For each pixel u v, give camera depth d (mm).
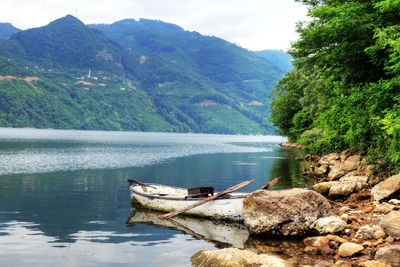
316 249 9125
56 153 53094
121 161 42969
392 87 14445
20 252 9453
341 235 9961
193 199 14070
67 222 12984
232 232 11750
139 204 16219
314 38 18609
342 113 19594
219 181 25188
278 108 69438
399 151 14578
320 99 35562
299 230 10766
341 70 19484
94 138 137125
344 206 13422
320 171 24375
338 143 25953
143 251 9672
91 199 17984
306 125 60062
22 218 13461
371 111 15859
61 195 19000
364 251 8391
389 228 9180
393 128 13453
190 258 9086
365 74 18766
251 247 9875
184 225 12734
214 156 53406
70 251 9594
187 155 55969
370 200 13914
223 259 8109
